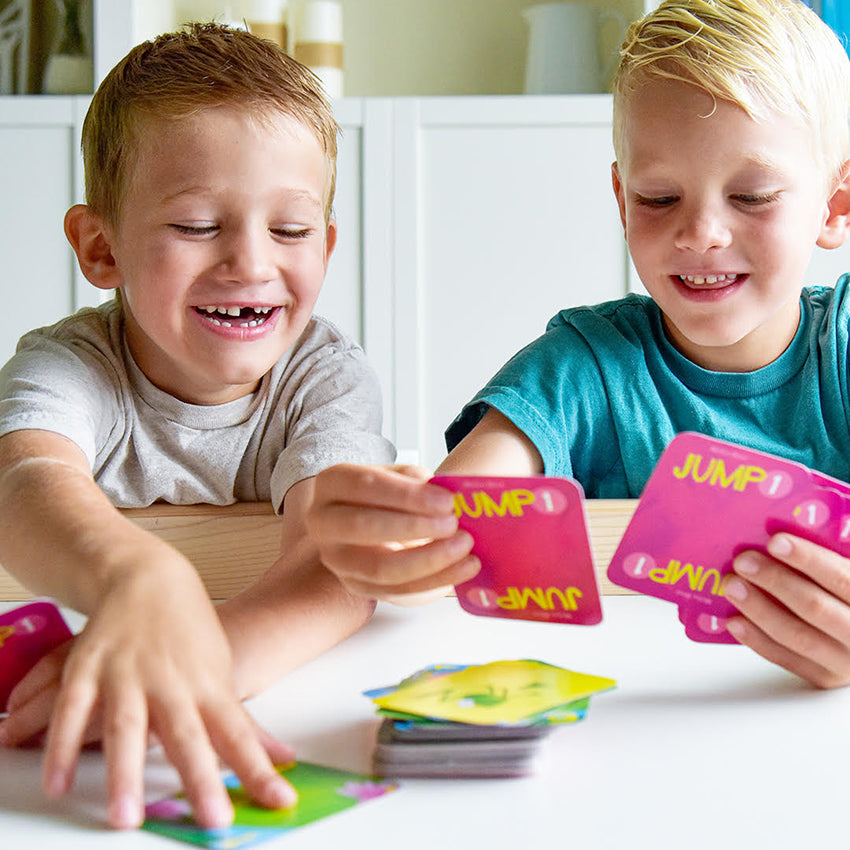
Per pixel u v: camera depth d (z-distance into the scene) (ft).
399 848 1.24
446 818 1.32
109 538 1.83
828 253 7.42
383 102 7.50
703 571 1.93
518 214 7.59
